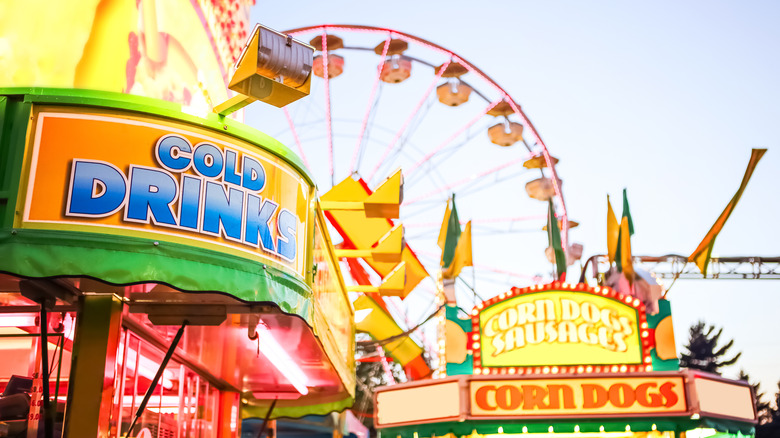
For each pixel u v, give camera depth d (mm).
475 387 18312
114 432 7699
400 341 22328
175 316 7012
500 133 31484
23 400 7453
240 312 7078
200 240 6023
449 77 30609
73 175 5738
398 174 9773
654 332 19125
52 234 5570
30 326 7613
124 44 7230
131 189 5848
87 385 6469
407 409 18984
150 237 5809
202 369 11242
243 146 6500
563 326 19391
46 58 7000
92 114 5902
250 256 6312
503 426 18047
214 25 10125
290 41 6125
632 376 18344
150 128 6031
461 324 19578
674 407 18078
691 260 19953
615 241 21203
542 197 31422
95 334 6598
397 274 14188
